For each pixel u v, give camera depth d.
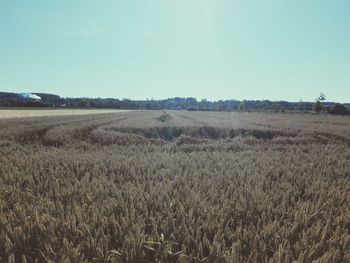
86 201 5.11
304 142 18.75
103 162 9.16
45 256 3.21
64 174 7.43
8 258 3.09
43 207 4.68
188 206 4.79
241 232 3.94
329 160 10.29
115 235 3.73
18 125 24.14
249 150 14.13
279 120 42.56
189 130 24.80
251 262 3.11
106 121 33.44
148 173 7.52
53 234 3.66
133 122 32.22
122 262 3.19
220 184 6.45
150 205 4.93
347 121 42.47
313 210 4.68
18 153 10.98
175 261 3.29
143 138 18.84
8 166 8.14
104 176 7.01
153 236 3.62
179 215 4.35
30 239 3.62
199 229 3.80
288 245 3.34
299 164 9.66
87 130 22.91
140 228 3.69
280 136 22.20
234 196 5.45
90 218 4.16
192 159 10.19
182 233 3.78
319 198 5.29
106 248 3.30
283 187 6.24
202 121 35.66
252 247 3.44
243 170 7.96
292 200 5.34
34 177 7.05
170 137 23.97
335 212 4.74
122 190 5.65
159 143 17.52
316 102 93.44
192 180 6.70
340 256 3.26
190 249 3.48
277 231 3.92
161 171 7.85
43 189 5.93
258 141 18.69
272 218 4.54
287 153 12.34
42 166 8.32
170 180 6.98
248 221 4.32
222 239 3.58
